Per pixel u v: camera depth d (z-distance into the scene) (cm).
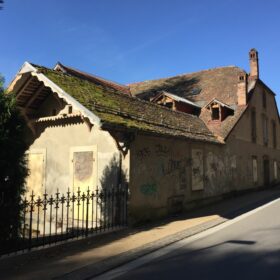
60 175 1366
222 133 2030
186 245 915
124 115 1256
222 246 884
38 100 1401
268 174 2845
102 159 1251
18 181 845
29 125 1423
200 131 1811
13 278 658
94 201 1251
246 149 2361
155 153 1328
